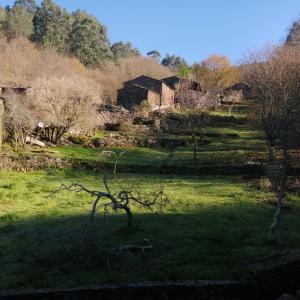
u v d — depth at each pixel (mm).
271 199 18219
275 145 33719
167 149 39406
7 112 35781
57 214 16141
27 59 83438
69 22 117188
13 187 22531
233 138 43000
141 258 10992
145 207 16469
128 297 8961
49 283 9562
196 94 60656
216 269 10102
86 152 35250
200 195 19578
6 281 9906
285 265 9219
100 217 15320
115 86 83375
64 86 39188
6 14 115062
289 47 53469
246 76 50938
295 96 31125
